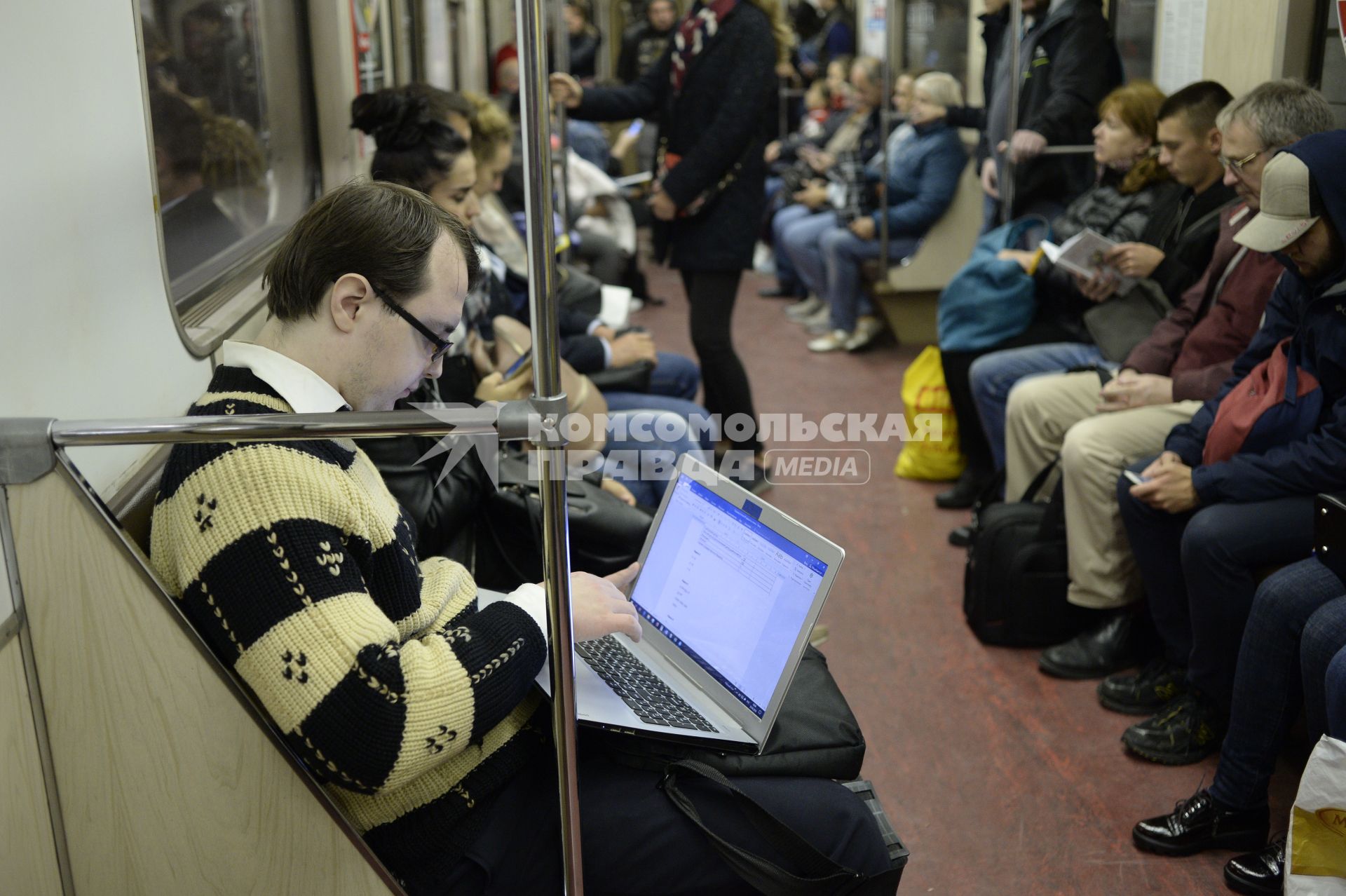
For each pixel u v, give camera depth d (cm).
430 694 124
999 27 430
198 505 121
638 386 341
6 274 134
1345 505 193
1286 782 233
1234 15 303
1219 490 231
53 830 123
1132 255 323
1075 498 279
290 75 342
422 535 198
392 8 469
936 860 217
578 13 877
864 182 593
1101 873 211
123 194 175
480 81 698
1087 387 319
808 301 707
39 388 141
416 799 137
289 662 117
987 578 297
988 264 378
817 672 173
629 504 251
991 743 256
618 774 153
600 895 147
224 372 133
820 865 144
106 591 117
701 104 393
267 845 125
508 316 304
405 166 246
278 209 342
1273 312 241
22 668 117
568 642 123
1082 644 285
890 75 569
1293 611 198
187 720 121
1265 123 241
